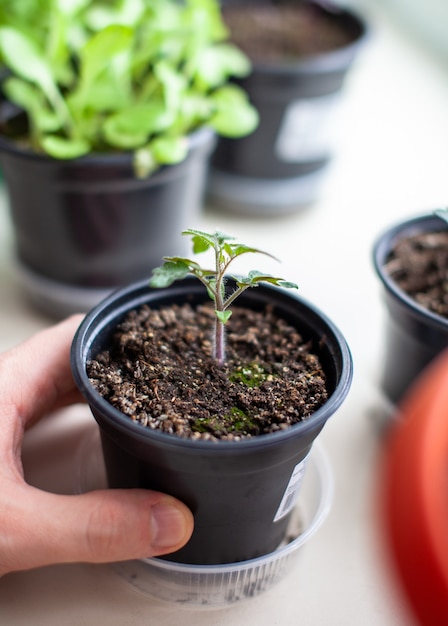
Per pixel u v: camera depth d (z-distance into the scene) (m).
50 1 0.41
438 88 0.66
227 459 0.27
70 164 0.38
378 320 0.44
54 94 0.40
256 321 0.33
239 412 0.29
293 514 0.34
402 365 0.37
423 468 0.20
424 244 0.39
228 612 0.32
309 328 0.32
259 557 0.31
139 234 0.41
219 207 0.52
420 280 0.37
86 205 0.39
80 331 0.30
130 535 0.28
